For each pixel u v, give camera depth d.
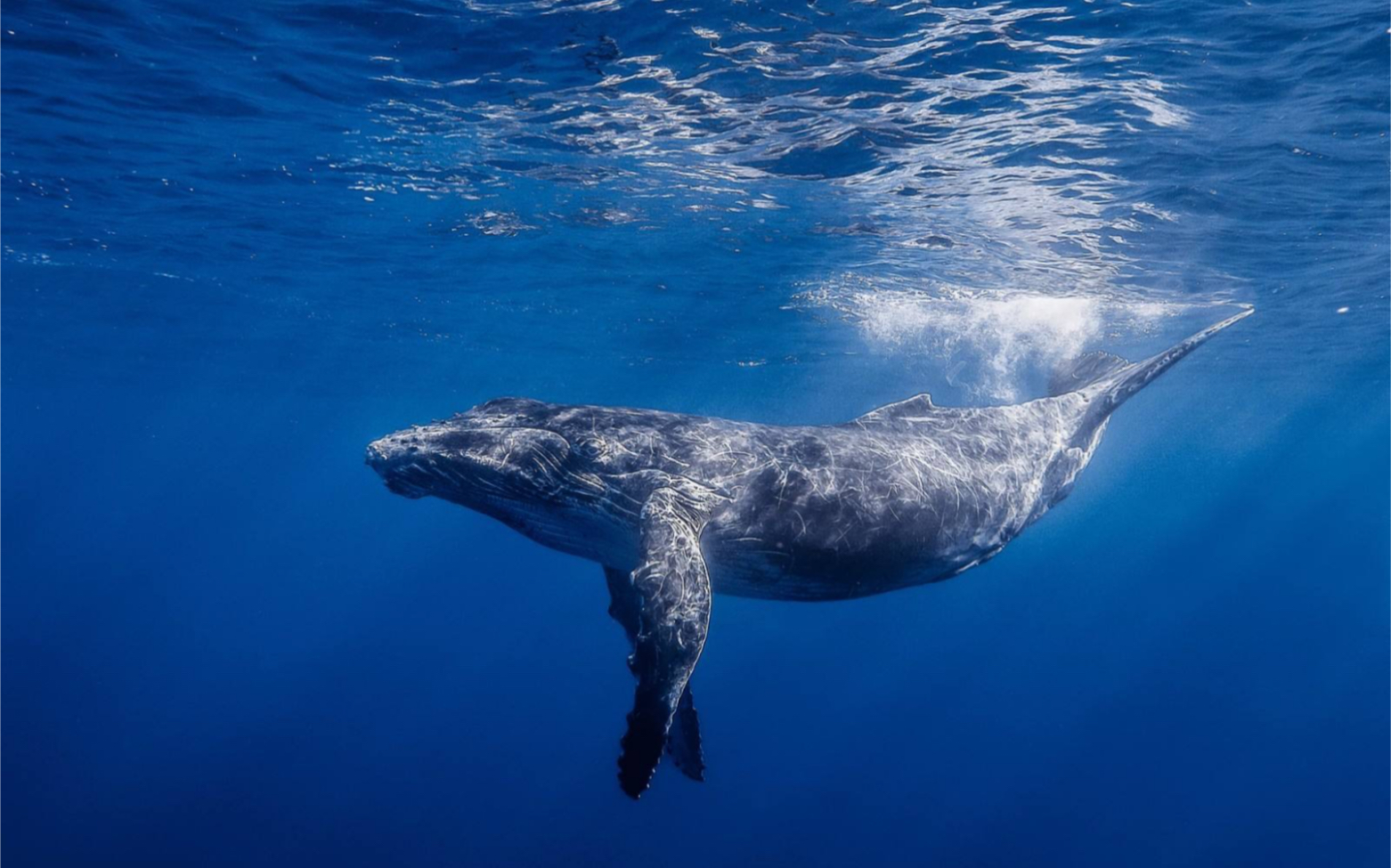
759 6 10.30
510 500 7.08
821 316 26.58
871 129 13.32
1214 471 86.06
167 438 82.12
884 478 7.01
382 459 6.95
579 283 24.44
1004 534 7.96
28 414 69.38
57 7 11.27
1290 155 13.46
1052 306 23.28
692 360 37.19
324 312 29.72
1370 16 9.89
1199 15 10.06
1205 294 21.88
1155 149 13.39
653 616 5.26
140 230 20.98
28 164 16.75
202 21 11.57
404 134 14.66
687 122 13.50
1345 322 25.48
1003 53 10.98
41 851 21.39
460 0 10.82
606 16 10.86
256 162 16.27
